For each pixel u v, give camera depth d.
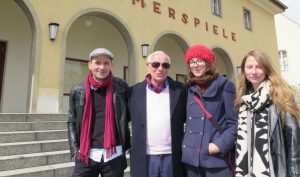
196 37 12.12
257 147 2.23
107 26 11.23
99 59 2.85
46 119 6.26
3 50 8.99
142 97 2.87
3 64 8.95
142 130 2.77
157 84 2.86
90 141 2.83
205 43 12.50
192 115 2.70
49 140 5.48
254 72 2.39
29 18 7.43
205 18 12.80
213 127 2.59
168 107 2.81
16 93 9.06
